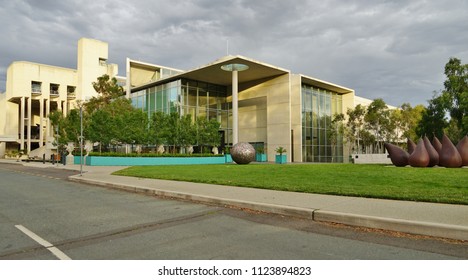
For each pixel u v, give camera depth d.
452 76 35.47
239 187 11.62
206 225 6.76
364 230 6.28
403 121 48.88
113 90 45.34
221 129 46.00
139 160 31.39
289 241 5.57
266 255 4.86
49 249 5.18
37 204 9.43
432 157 18.95
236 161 29.08
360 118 45.75
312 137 43.16
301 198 8.96
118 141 33.06
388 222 6.21
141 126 33.09
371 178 13.12
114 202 9.77
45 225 6.79
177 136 33.44
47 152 59.47
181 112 40.78
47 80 72.94
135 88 48.41
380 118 42.84
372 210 7.14
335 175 14.68
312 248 5.18
